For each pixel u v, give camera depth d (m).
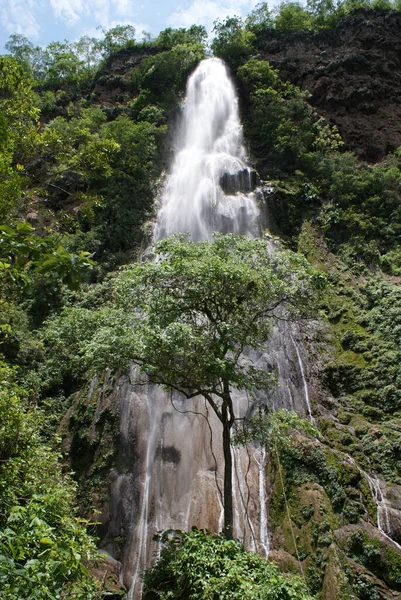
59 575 3.82
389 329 16.41
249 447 13.38
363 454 13.27
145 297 9.70
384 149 26.28
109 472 12.98
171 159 25.80
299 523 11.33
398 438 13.38
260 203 22.11
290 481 12.21
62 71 37.00
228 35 32.69
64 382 16.48
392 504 11.93
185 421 14.24
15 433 8.26
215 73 30.75
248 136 27.22
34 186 22.05
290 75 30.34
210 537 8.49
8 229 4.28
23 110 12.38
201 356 8.63
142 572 11.30
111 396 14.49
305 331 16.80
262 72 29.78
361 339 16.50
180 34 36.25
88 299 18.47
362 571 10.30
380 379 15.15
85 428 14.16
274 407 14.45
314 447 12.73
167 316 9.34
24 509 4.91
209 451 13.38
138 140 24.92
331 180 23.69
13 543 4.46
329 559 10.30
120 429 13.76
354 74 28.70
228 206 22.03
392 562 10.52
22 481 8.15
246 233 21.23
